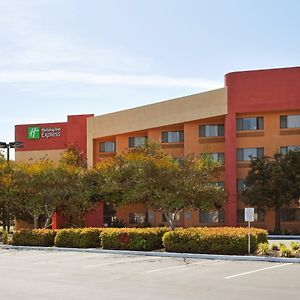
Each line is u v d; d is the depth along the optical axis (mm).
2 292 13398
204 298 12242
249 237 21375
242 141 46562
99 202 41219
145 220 51906
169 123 49344
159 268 18188
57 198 34844
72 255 23766
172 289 13570
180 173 33312
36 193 34844
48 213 36000
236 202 45875
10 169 35719
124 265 19266
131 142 53625
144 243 24172
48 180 34875
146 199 34875
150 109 51031
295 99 44156
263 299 12070
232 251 21641
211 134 48375
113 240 25109
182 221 48750
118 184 34344
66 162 43469
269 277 15570
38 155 61281
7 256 23922
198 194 33375
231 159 46031
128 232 24719
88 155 56125
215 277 15711
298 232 43125
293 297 12297
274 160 43375
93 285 14414
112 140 55812
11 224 59094
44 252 25828
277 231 43219
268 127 46031
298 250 20969
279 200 41344
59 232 27984
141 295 12711
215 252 21938
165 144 50688
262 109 44969
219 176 47312
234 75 45969
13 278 16078
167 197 32750
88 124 56594
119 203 36812
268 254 21000
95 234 27031
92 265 19422
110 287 14023
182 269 17797
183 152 49906
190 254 21953
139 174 33188
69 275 16625
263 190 41844
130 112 52625
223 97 46250
